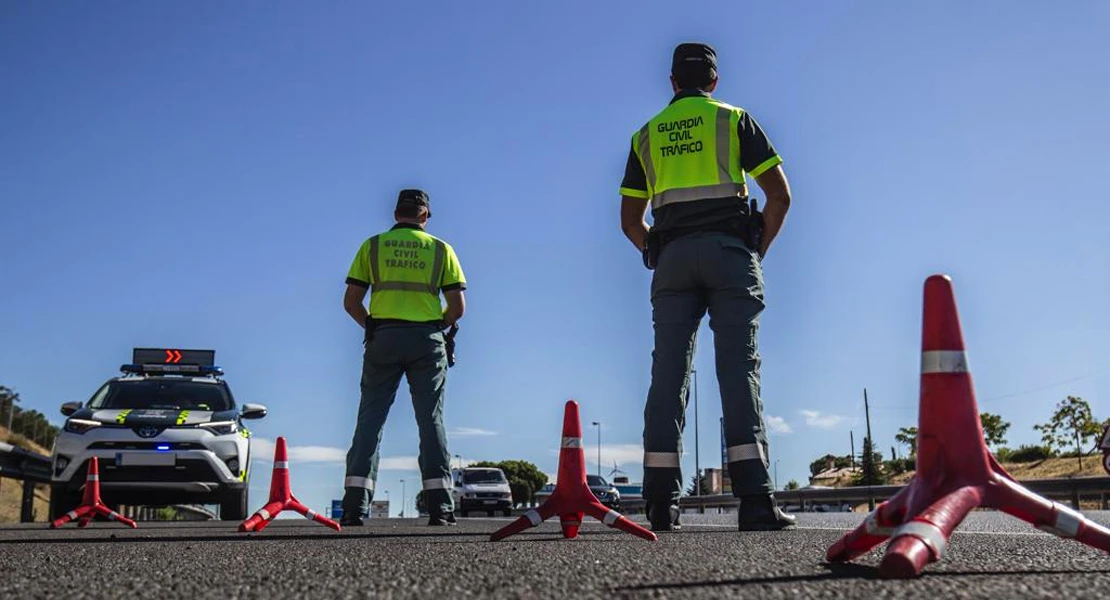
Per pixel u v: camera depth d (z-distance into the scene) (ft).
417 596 8.54
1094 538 10.01
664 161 19.30
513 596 8.45
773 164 18.89
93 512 27.94
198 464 34.68
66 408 36.96
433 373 26.55
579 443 16.80
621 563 10.98
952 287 10.18
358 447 26.30
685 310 19.08
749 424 18.43
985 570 10.05
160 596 8.79
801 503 79.92
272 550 14.16
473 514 103.71
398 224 27.12
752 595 8.23
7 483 96.78
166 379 39.40
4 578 10.30
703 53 19.80
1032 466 141.79
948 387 9.96
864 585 8.74
